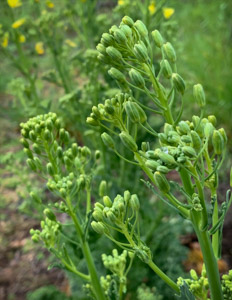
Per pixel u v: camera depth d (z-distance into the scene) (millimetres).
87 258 201
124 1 353
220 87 546
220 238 151
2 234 471
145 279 343
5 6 375
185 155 132
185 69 576
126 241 320
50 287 350
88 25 402
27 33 385
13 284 410
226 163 483
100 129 320
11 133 624
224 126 526
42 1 418
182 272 337
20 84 385
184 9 730
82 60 371
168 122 145
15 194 514
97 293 203
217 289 150
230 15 686
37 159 204
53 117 204
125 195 156
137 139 290
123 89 152
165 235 356
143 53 140
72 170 216
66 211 196
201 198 138
